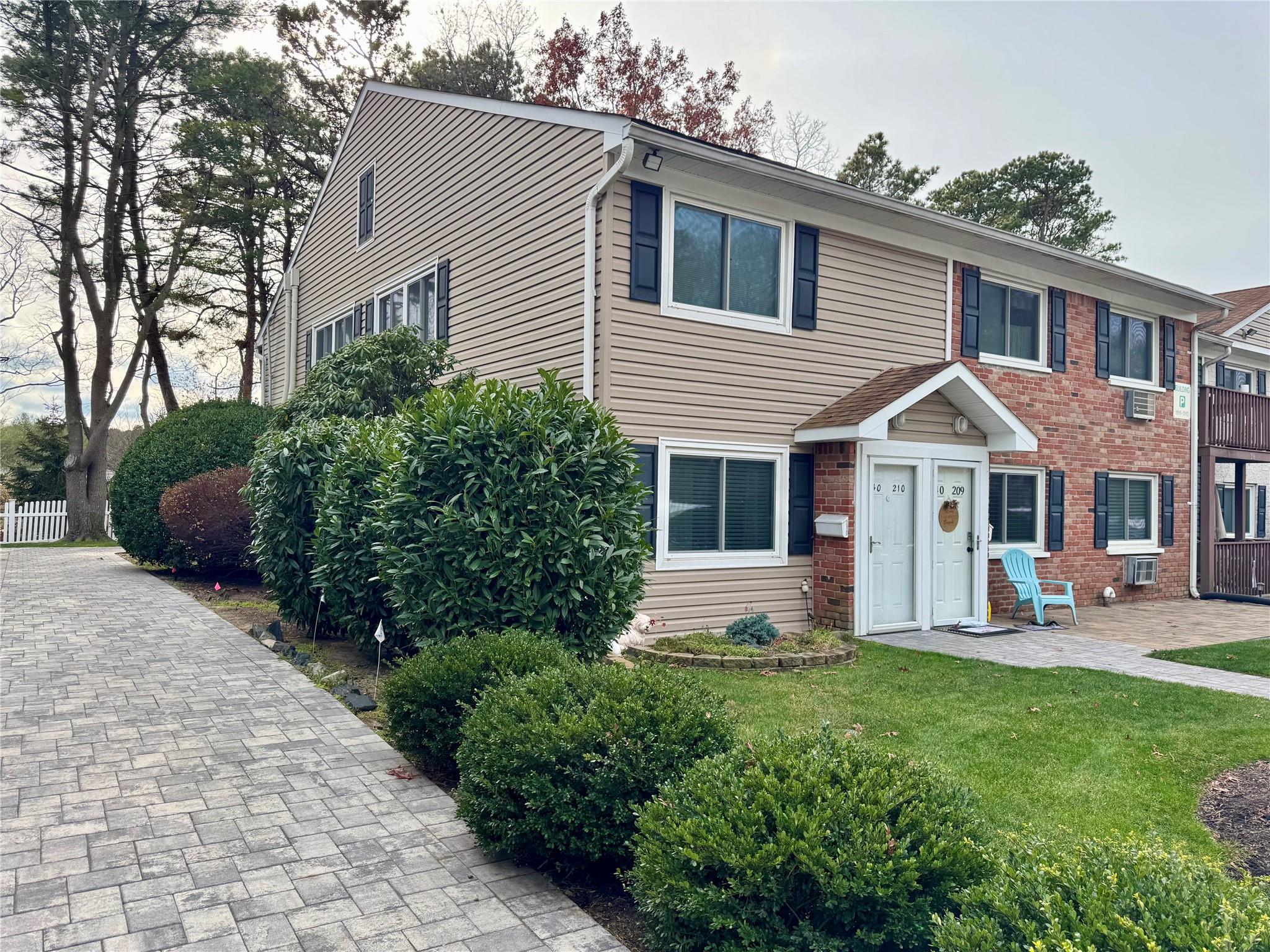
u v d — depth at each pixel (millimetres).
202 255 25203
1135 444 14641
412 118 13312
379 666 7004
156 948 3045
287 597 8859
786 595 10164
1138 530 14992
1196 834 4262
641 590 6605
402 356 10914
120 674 7160
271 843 3996
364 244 15062
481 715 4176
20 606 10648
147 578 14031
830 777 3123
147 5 22156
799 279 10211
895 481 10516
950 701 6789
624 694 4094
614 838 3615
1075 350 13609
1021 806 4598
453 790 4777
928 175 31141
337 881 3635
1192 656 8922
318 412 10523
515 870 3809
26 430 27125
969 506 11336
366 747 5449
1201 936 1966
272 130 26156
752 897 2832
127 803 4426
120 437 39219
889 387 10156
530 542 5930
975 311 12133
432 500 6270
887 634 10289
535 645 5238
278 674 7270
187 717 5992
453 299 11891
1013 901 2297
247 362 27453
